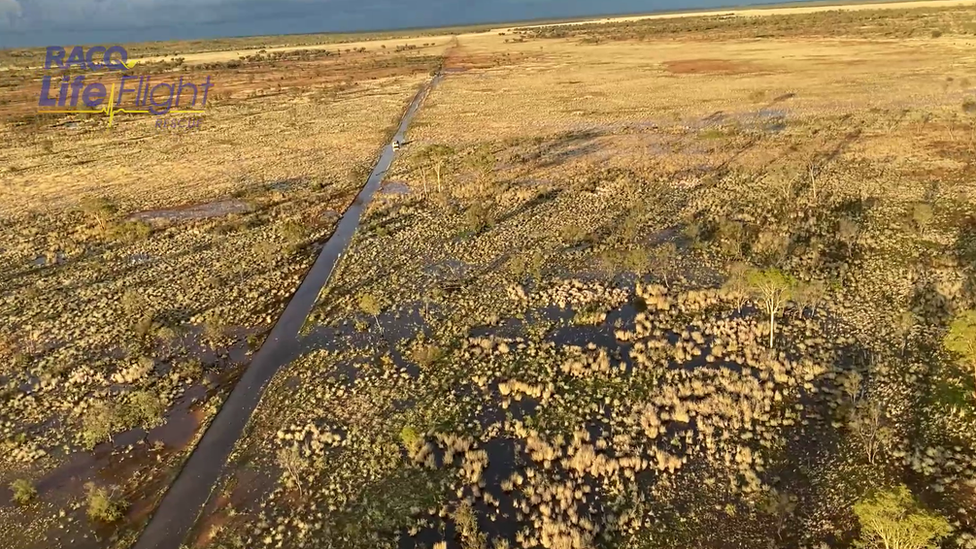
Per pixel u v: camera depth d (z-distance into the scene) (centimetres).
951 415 3055
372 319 4406
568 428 3250
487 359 3875
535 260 5134
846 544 2447
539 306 4475
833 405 3222
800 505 2667
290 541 2667
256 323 4438
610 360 3797
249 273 5222
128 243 5931
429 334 4188
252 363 3959
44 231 6375
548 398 3472
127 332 4347
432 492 2875
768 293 3778
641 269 4800
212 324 4209
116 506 2844
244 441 3275
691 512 2683
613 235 5531
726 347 3831
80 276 5272
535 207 6334
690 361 3734
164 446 3269
